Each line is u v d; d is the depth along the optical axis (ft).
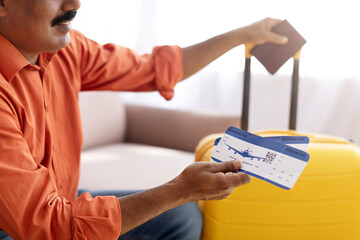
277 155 2.65
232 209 3.39
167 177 4.98
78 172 3.51
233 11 7.05
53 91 3.31
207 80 7.67
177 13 7.51
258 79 7.30
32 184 2.43
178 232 3.39
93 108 6.07
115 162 5.44
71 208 2.52
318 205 3.39
